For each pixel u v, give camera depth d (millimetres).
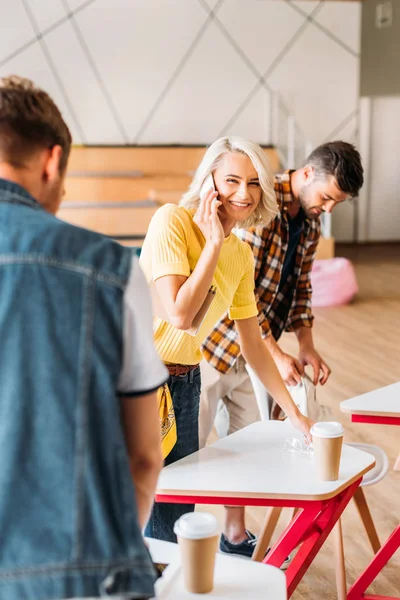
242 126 10906
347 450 2176
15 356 1061
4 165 1168
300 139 10719
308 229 2848
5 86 1173
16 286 1073
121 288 1096
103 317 1082
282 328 2959
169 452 2230
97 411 1069
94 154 10117
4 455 1045
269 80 10898
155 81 10578
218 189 2182
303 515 1907
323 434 1920
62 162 1221
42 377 1058
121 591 1043
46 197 1227
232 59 10734
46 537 1035
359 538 3109
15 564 1026
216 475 1990
